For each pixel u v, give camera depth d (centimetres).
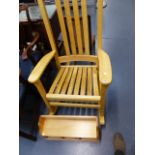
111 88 160
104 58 108
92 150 121
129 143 121
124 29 234
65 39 127
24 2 194
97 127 116
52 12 164
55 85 120
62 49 171
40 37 174
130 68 177
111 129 130
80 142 126
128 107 144
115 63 184
